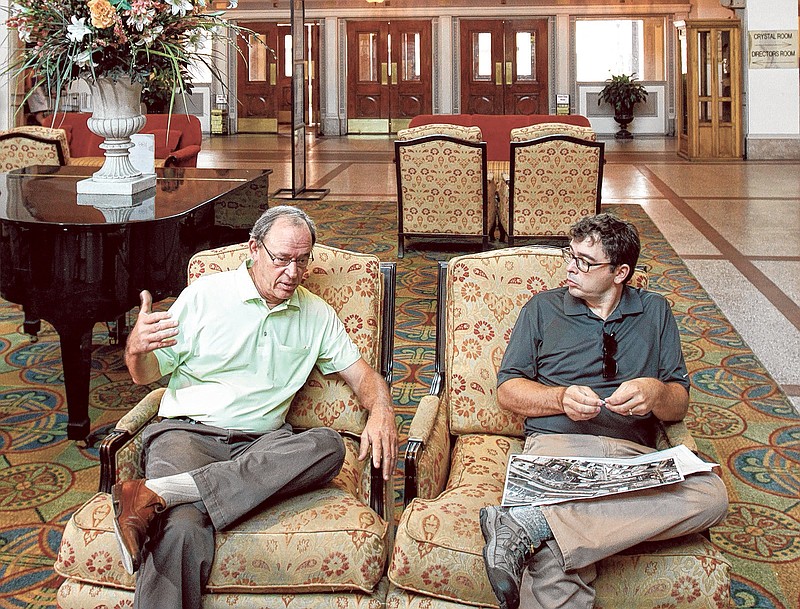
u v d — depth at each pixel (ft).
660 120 64.28
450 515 7.15
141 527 6.58
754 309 18.70
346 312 9.00
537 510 6.83
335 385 8.79
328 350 8.59
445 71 61.98
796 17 44.37
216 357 8.27
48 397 13.88
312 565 6.92
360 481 8.44
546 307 8.52
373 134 63.93
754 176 39.63
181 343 8.24
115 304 11.56
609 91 61.72
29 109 35.42
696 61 45.88
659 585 6.68
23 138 22.11
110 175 14.23
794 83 44.98
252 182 15.99
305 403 8.79
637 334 8.28
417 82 62.85
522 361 8.48
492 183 25.17
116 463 7.70
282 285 8.10
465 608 6.84
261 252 8.11
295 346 8.43
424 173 22.88
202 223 13.05
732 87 45.83
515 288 9.04
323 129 63.57
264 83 64.85
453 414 8.93
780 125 45.47
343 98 63.52
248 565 6.93
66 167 18.31
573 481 7.07
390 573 6.94
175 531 6.79
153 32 12.59
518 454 7.99
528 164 22.43
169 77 13.70
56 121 32.48
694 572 6.69
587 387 7.79
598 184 22.59
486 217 23.22
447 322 9.13
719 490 7.06
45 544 9.46
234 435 8.08
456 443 8.98
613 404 7.63
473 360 8.93
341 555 6.93
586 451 7.89
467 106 62.54
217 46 63.46
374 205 32.09
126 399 13.76
